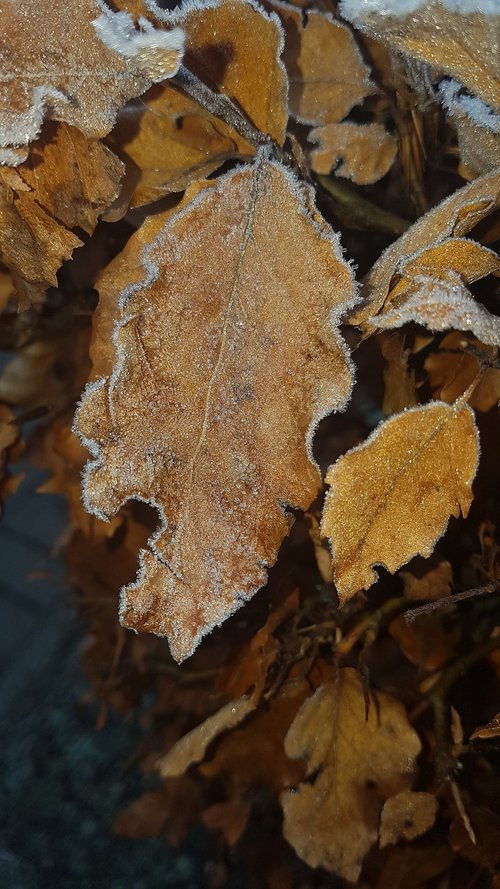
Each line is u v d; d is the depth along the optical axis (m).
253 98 0.27
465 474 0.26
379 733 0.32
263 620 0.38
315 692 0.33
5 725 0.68
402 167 0.33
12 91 0.26
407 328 0.31
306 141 0.31
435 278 0.25
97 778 0.61
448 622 0.35
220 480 0.26
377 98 0.32
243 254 0.26
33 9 0.25
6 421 0.38
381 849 0.33
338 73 0.30
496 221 0.29
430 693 0.35
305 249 0.26
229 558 0.26
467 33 0.26
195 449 0.26
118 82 0.26
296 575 0.36
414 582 0.34
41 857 0.57
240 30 0.26
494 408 0.30
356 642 0.35
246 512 0.26
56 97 0.26
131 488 0.26
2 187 0.27
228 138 0.28
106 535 0.39
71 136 0.27
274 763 0.35
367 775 0.32
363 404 0.35
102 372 0.29
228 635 0.40
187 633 0.26
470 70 0.27
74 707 0.67
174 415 0.26
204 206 0.26
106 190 0.27
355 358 0.33
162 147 0.28
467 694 0.36
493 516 0.34
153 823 0.43
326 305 0.26
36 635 0.72
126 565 0.41
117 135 0.28
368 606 0.35
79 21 0.25
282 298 0.26
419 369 0.31
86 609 0.51
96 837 0.57
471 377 0.30
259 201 0.26
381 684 0.35
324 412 0.26
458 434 0.26
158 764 0.42
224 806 0.40
